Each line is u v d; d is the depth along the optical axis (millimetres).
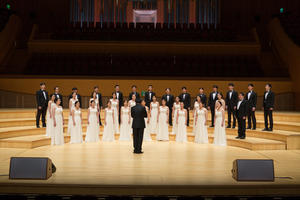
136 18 17812
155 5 17625
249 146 6762
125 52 13867
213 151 6590
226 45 13844
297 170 4773
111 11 17469
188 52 13883
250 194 3908
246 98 8078
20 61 13617
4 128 8016
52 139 7312
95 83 12188
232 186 3924
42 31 16531
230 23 17000
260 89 12102
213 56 13523
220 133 7512
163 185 3936
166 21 17516
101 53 13766
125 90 12211
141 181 4129
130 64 13000
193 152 6469
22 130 7691
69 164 5168
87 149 6801
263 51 14602
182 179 4246
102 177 4324
